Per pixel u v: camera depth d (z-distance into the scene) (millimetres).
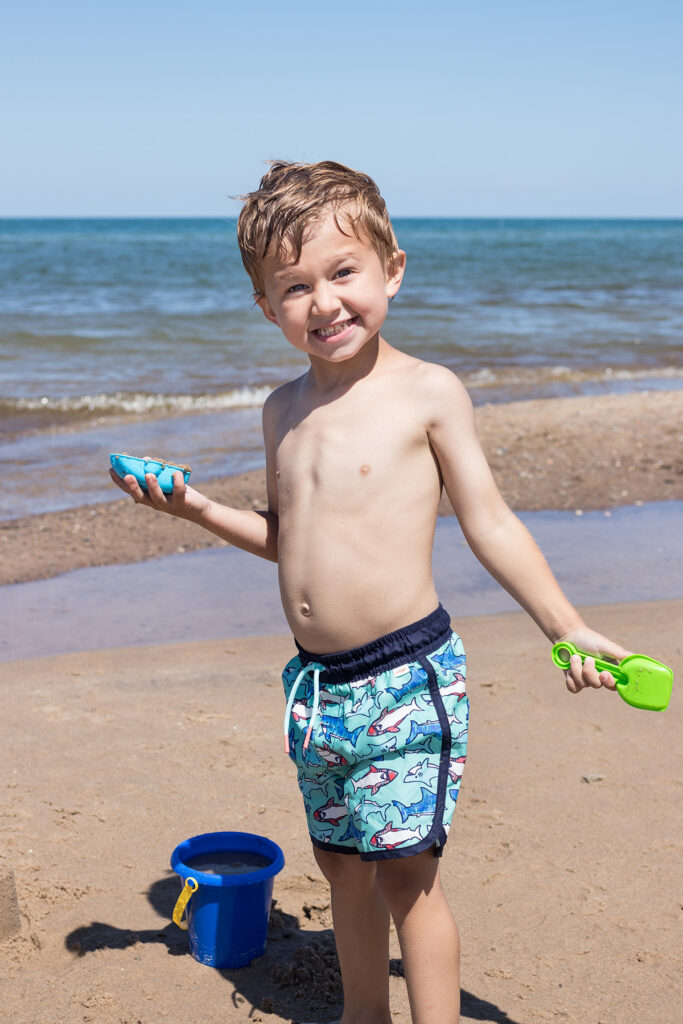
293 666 2234
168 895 2949
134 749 3836
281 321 2115
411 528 2088
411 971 2072
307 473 2150
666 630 5074
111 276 36969
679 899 2879
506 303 27203
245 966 2617
